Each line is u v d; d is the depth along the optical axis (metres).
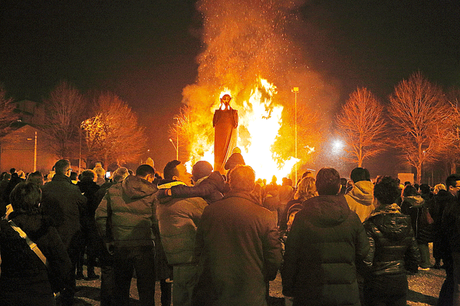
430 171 43.12
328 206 3.41
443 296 4.92
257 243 3.31
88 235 7.22
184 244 4.05
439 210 7.79
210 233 3.34
